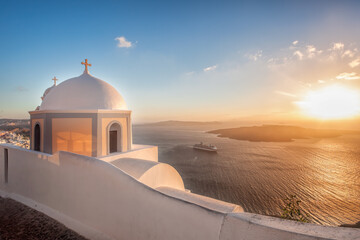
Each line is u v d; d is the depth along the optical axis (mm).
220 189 40500
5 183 8328
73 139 8125
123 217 4449
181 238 3561
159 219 3883
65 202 5723
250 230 2768
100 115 8344
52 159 6207
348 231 2309
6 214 6266
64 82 9656
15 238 4906
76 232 5098
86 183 5223
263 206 32531
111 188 4711
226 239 2986
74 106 8672
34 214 6086
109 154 8562
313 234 2297
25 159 7336
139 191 4227
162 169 7598
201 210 3371
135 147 10539
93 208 5031
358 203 31844
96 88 9383
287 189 39531
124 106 10203
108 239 4617
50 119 8047
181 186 8805
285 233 2463
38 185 6684
